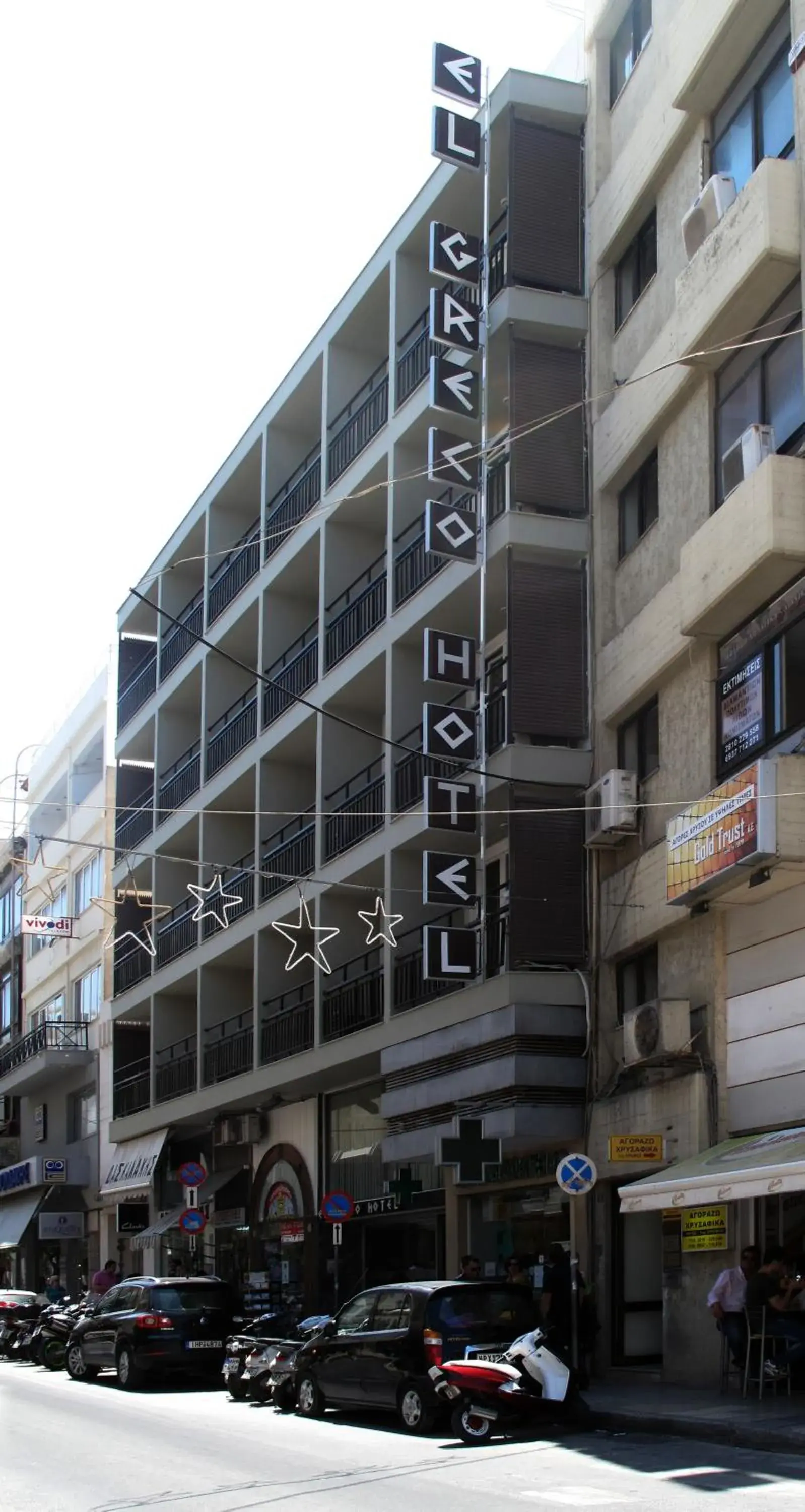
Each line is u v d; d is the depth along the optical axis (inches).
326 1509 416.2
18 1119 2126.0
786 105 726.5
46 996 2058.3
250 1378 802.2
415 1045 965.8
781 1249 639.8
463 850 1008.2
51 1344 1171.9
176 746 1588.3
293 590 1315.2
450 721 915.4
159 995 1524.4
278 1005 1261.1
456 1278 983.0
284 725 1240.2
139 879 1625.2
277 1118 1309.1
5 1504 454.9
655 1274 823.7
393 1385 633.6
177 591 1621.6
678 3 848.9
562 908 869.8
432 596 989.8
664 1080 772.6
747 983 729.6
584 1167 711.1
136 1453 578.6
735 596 713.0
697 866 702.5
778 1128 690.8
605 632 896.3
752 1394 644.1
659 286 860.0
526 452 916.0
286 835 1288.1
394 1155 992.2
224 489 1457.9
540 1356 577.6
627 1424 585.0
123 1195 1675.7
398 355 1088.8
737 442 743.1
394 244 1107.3
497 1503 411.5
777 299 722.8
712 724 765.3
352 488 1135.0
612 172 927.0
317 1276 1182.9
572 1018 860.0
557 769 885.2
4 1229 1951.3
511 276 934.4
